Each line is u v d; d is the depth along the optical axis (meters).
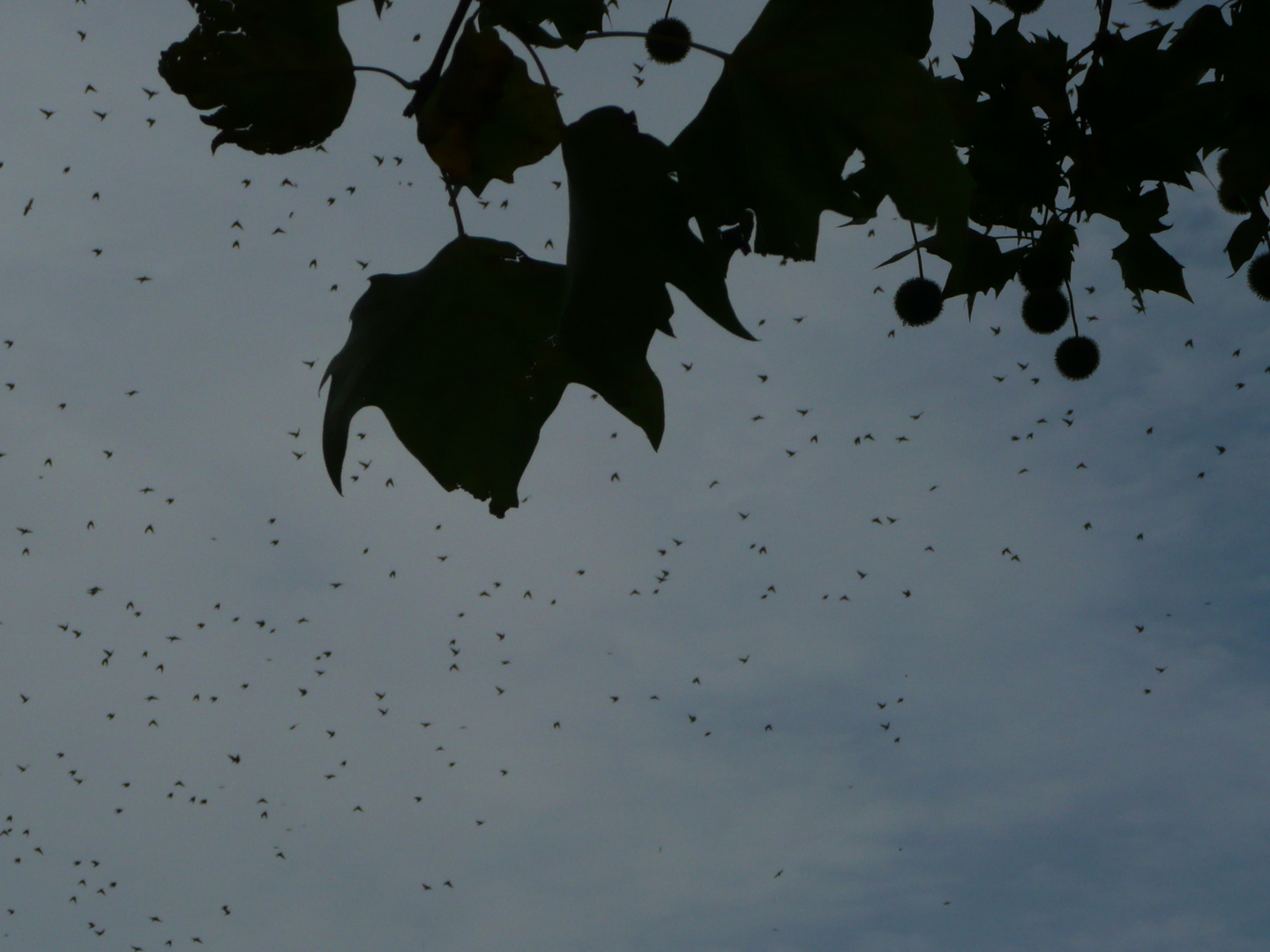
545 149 1.04
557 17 1.02
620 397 1.08
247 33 0.98
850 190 1.04
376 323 1.11
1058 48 2.03
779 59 1.02
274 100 0.99
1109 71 2.01
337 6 0.98
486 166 1.04
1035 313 2.89
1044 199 2.08
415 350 1.09
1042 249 2.31
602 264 1.06
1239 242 2.41
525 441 1.09
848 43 1.01
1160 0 2.13
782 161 1.05
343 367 1.10
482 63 1.00
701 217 1.07
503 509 1.08
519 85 1.02
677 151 1.07
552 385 1.08
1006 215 2.24
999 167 2.08
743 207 1.07
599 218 1.05
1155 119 2.01
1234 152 2.04
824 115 1.02
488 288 1.10
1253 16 1.94
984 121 2.06
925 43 1.14
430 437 1.08
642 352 1.07
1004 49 2.04
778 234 1.07
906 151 1.01
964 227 1.01
